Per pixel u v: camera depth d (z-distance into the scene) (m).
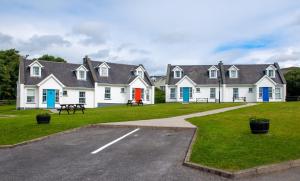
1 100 70.00
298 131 16.62
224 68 59.31
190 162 11.02
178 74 58.72
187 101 56.62
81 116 26.52
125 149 13.65
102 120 22.97
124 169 10.60
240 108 33.75
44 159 12.12
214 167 10.33
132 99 52.69
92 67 51.81
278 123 19.80
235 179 9.55
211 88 56.97
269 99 55.84
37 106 44.94
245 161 10.93
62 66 50.19
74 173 10.16
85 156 12.48
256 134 15.70
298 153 11.98
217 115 26.09
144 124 20.11
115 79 52.81
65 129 18.83
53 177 9.76
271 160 11.05
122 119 23.80
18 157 12.58
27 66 46.66
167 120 22.97
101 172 10.27
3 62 74.69
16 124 21.25
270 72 57.38
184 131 18.09
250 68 59.00
